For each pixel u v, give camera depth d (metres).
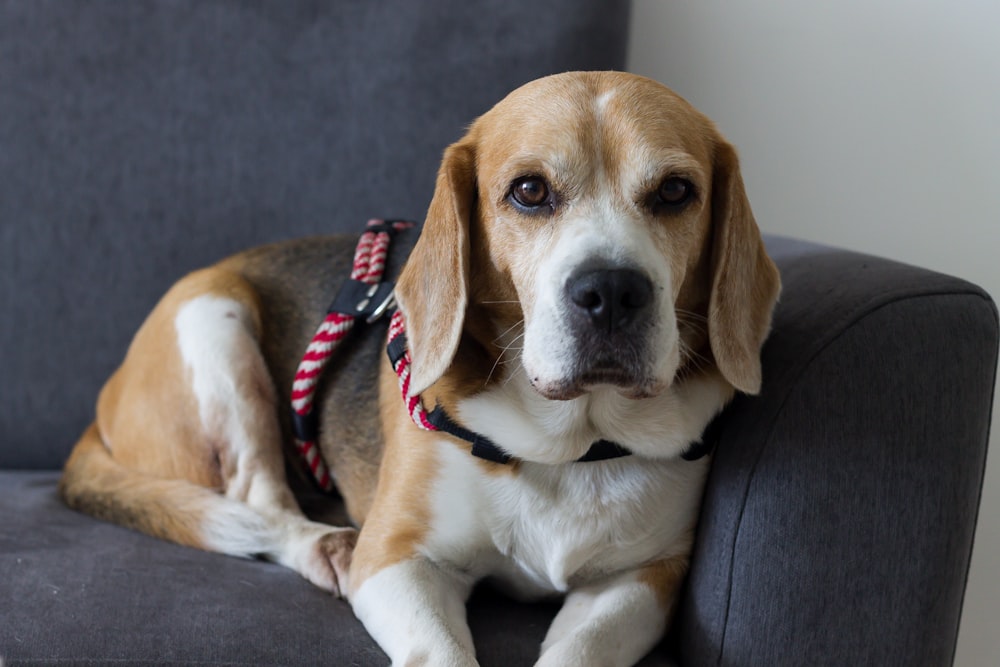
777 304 1.55
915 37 2.29
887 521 1.31
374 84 2.18
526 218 1.37
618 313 1.23
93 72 2.20
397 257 1.90
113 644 1.32
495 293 1.44
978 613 2.23
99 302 2.23
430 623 1.33
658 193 1.35
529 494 1.46
